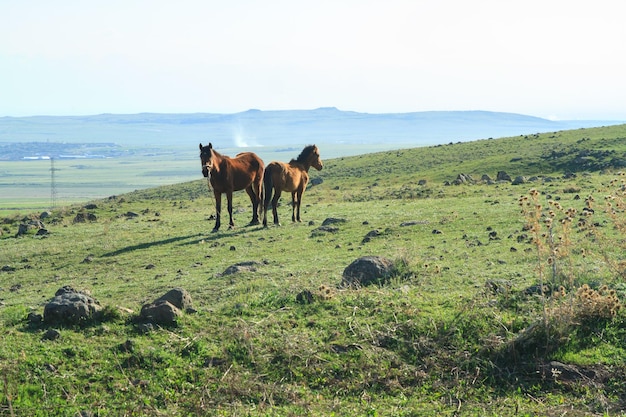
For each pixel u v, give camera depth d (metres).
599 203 26.34
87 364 10.80
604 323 11.44
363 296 13.30
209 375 10.64
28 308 15.04
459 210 28.25
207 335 11.83
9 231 37.00
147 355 10.98
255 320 12.39
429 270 15.58
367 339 11.52
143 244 26.61
